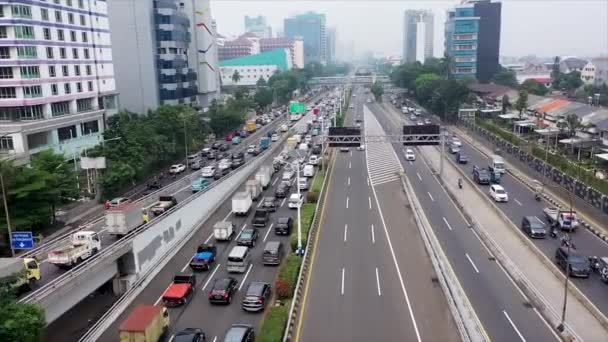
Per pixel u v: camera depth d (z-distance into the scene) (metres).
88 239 42.94
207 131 114.38
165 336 34.75
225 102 170.50
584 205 62.91
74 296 37.00
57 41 81.38
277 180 83.69
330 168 94.06
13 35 72.31
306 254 48.44
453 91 144.50
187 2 159.25
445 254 49.62
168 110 97.62
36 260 41.06
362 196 73.94
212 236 57.22
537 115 121.38
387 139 86.94
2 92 74.44
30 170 54.75
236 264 45.66
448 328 35.06
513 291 40.97
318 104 196.00
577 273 43.47
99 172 70.12
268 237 55.94
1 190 50.22
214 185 68.12
